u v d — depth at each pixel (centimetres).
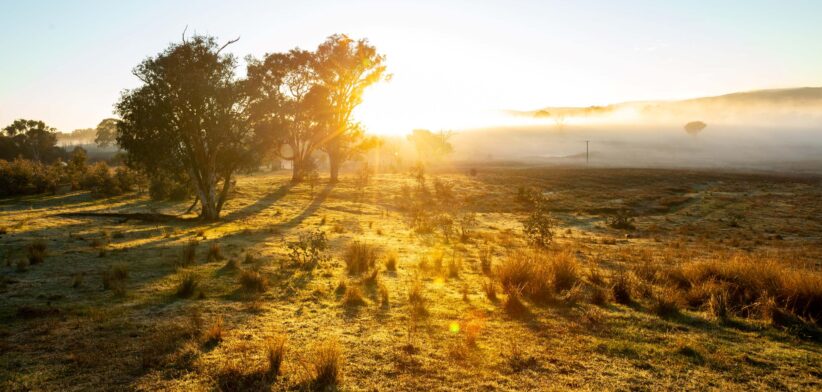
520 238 2370
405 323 763
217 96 2556
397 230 2555
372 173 8275
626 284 991
